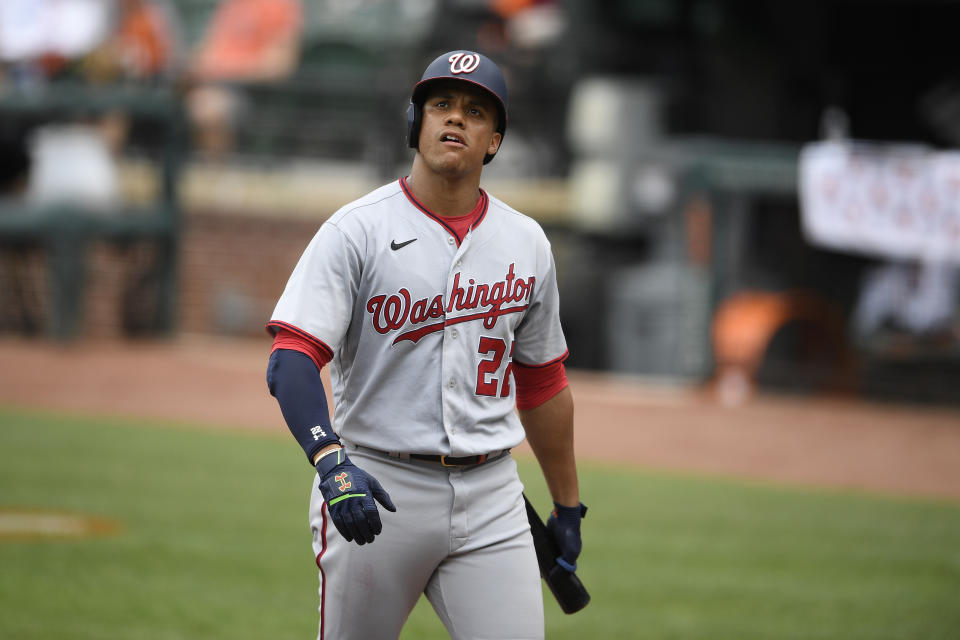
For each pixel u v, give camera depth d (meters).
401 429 10.98
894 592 22.28
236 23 61.69
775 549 25.44
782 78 56.59
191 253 55.72
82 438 34.62
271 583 21.48
